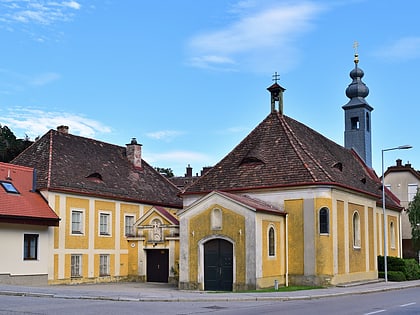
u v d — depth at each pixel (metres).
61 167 39.84
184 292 29.69
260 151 37.94
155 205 46.94
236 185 36.56
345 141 54.69
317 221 33.78
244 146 39.38
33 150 41.47
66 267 37.88
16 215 33.28
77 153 43.00
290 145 37.22
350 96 55.28
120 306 21.14
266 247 32.44
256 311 20.14
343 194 36.31
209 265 32.88
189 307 21.48
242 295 26.59
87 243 39.78
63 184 38.41
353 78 56.03
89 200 40.31
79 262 39.16
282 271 34.03
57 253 37.19
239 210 32.03
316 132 45.66
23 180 36.72
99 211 41.19
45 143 41.59
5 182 35.31
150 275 41.44
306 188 34.28
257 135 39.56
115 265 42.12
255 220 31.52
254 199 35.31
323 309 21.12
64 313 18.22
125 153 49.19
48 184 37.19
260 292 29.02
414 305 23.05
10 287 28.22
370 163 54.53
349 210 37.38
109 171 44.69
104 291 27.30
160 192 48.53
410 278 43.72
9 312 18.28
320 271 33.44
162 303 23.11
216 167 38.94
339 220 35.44
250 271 31.31
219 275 32.50
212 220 32.84
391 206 49.94
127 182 45.59
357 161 52.06
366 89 55.03
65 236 37.94
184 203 38.28
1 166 35.84
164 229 40.72
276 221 33.84
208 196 33.00
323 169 35.38
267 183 35.41
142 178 48.19
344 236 36.06
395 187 66.62
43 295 24.72
